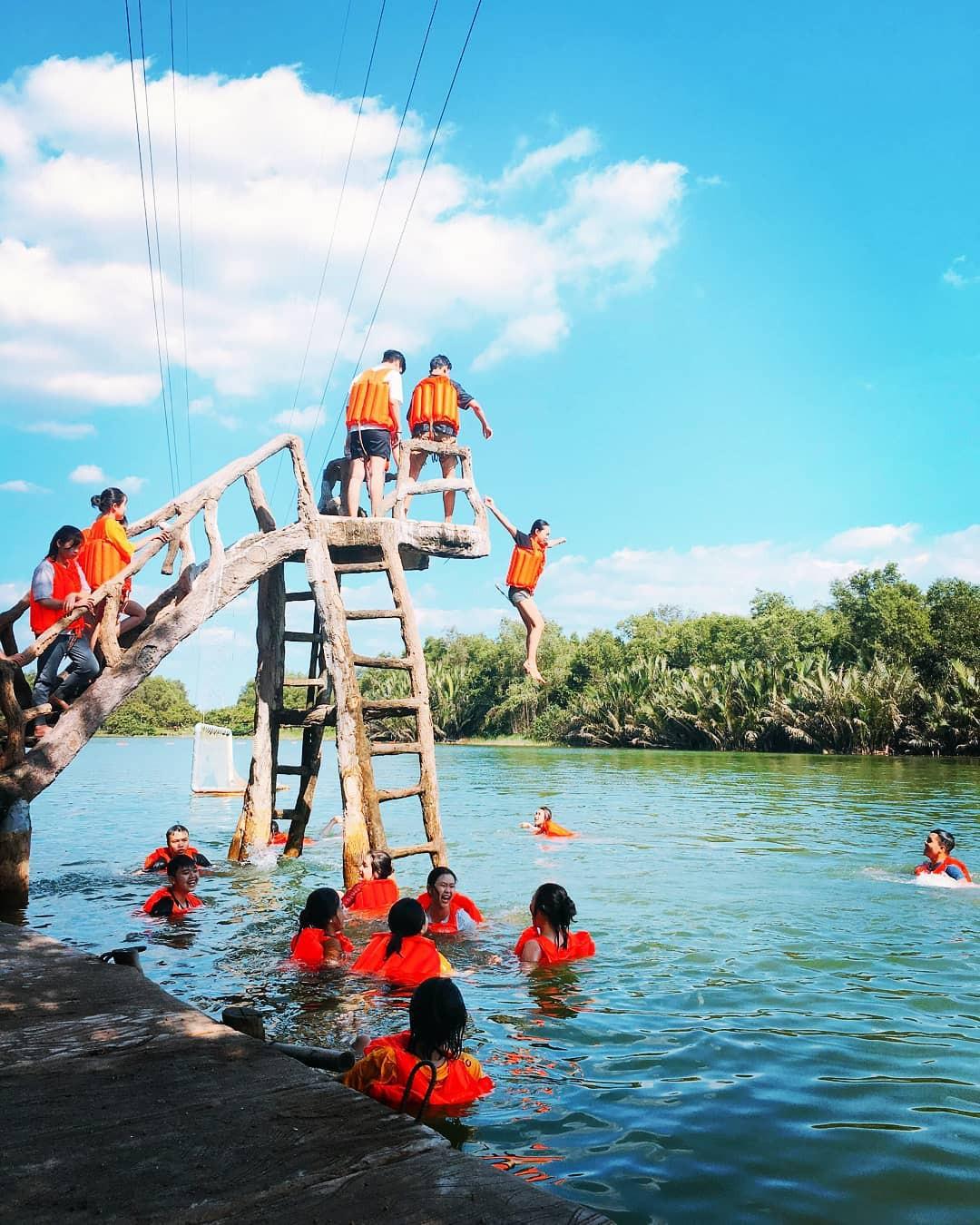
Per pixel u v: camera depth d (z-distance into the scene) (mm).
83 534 11039
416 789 12008
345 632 11938
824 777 31609
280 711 13906
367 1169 2670
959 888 10891
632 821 18453
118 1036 3928
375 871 9922
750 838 15742
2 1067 3543
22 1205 2451
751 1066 5066
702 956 7637
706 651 70062
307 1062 4441
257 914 9469
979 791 25156
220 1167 2680
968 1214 3443
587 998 6398
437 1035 4469
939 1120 4344
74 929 8695
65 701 10984
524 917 9195
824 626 62719
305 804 14109
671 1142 4066
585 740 71250
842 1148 4027
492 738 83000
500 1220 2381
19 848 10008
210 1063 3586
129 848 15281
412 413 13719
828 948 7883
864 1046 5398
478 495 13773
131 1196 2502
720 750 58281
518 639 83062
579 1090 4703
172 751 65875
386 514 12984
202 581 11383
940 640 52344
